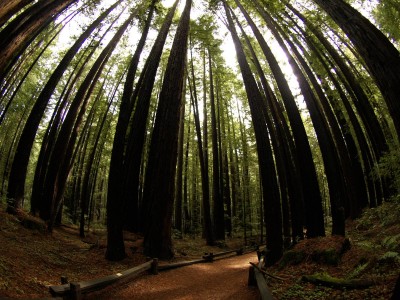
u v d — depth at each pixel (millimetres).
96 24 13070
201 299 6363
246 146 22453
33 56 16516
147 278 8031
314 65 11984
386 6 6539
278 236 8078
